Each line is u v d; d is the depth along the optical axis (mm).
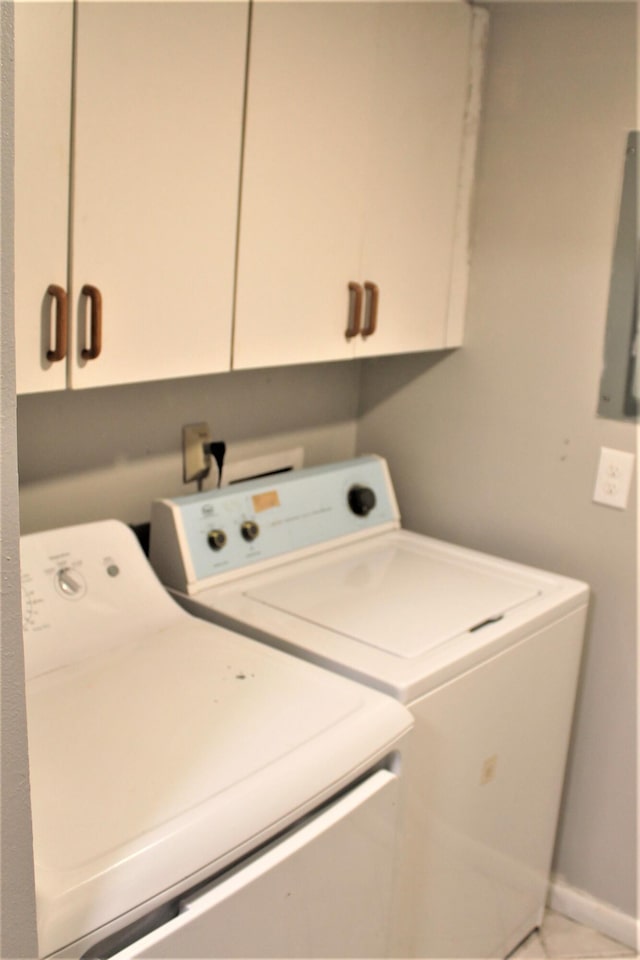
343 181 1732
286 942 1217
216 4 1418
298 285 1695
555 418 2045
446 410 2230
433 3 1834
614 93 1848
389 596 1809
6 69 708
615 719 2074
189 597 1739
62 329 1307
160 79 1365
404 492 2354
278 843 1202
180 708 1348
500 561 2047
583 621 1952
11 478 761
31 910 846
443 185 1989
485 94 2031
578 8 1865
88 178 1304
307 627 1635
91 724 1293
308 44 1588
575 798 2168
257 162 1551
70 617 1505
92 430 1780
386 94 1779
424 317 2033
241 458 2115
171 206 1430
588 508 2029
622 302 1902
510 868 1930
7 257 731
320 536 2018
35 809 1104
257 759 1232
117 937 1033
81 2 1240
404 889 1590
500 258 2072
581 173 1919
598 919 2170
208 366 1560
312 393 2262
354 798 1302
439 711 1533
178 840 1078
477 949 1903
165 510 1765
